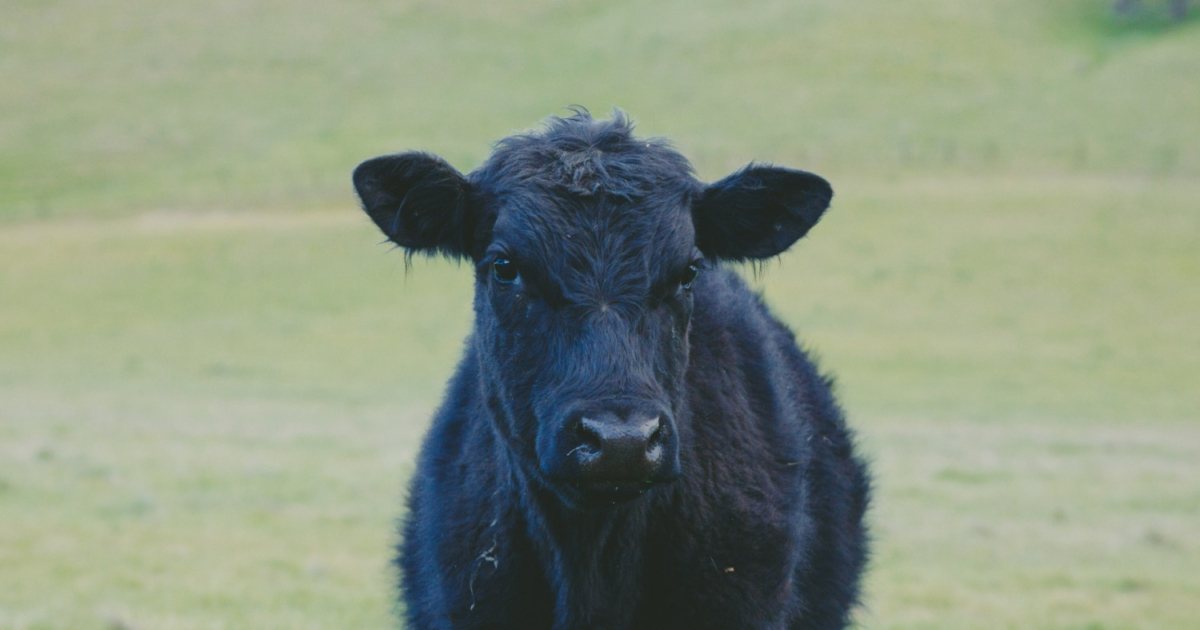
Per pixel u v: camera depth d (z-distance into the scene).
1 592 16.62
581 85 134.88
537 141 7.87
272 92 136.50
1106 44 139.50
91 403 44.34
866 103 124.00
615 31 154.00
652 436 6.67
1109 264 72.44
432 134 119.31
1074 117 114.81
